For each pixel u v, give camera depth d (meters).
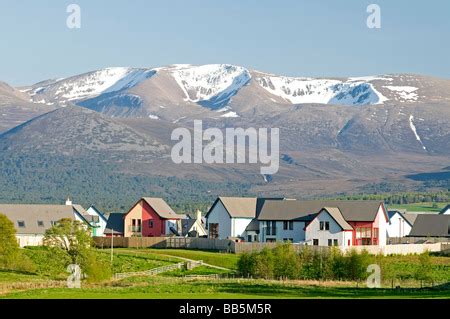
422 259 143.38
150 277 137.38
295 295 109.44
